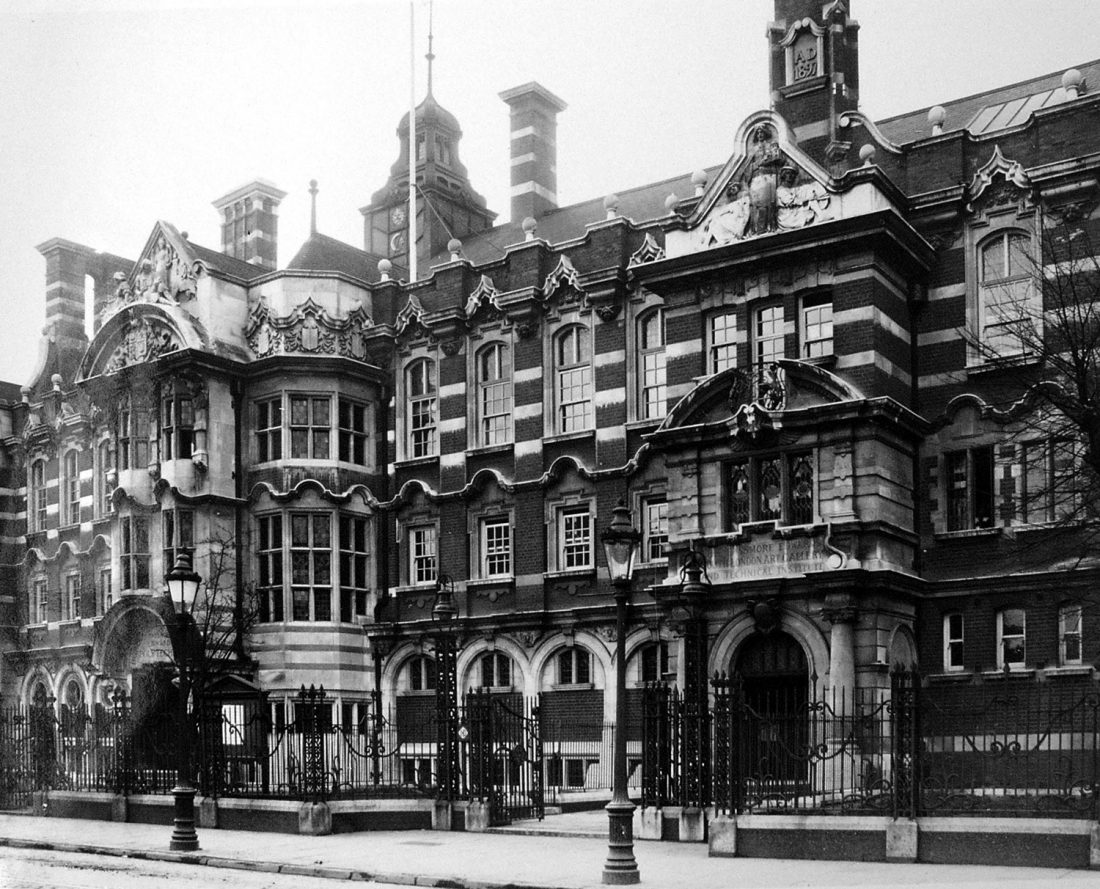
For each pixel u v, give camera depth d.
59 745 29.34
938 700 30.03
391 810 26.38
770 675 30.17
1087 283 26.77
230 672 37.53
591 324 37.50
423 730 38.66
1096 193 29.84
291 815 25.88
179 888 18.03
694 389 31.84
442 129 48.94
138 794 28.81
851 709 28.34
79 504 34.06
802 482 30.55
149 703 29.45
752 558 30.50
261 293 41.69
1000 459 30.52
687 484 31.78
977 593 30.39
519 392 38.53
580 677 36.44
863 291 30.42
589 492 36.69
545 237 42.59
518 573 37.78
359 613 40.56
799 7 34.97
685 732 23.91
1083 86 31.38
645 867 19.62
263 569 40.09
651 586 32.97
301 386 40.47
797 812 20.80
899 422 30.16
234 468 40.41
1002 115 34.78
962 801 20.14
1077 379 24.59
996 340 31.14
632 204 42.03
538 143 45.59
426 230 47.28
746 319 32.19
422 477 40.62
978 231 31.69
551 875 19.14
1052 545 29.48
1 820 28.03
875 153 33.09
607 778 34.88
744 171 32.47
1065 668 28.75
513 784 27.91
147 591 33.09
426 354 41.06
